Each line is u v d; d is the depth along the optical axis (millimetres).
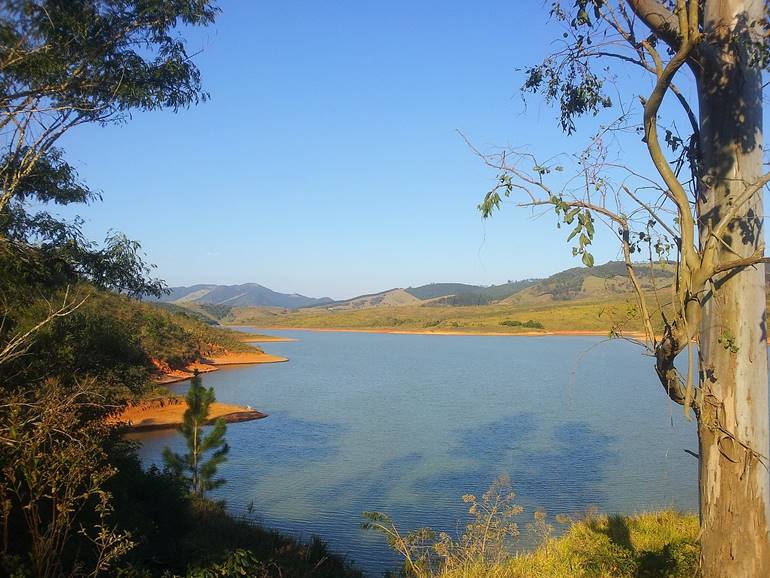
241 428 30844
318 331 197750
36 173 8180
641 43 4309
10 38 6512
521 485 19719
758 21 4047
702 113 4211
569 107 5449
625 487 19172
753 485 3891
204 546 8180
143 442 25438
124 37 7367
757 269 3969
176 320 73938
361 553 13836
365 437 28562
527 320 158125
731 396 3934
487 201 4227
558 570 7191
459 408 37375
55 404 5344
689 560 6695
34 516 4492
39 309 8812
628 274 4082
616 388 46469
